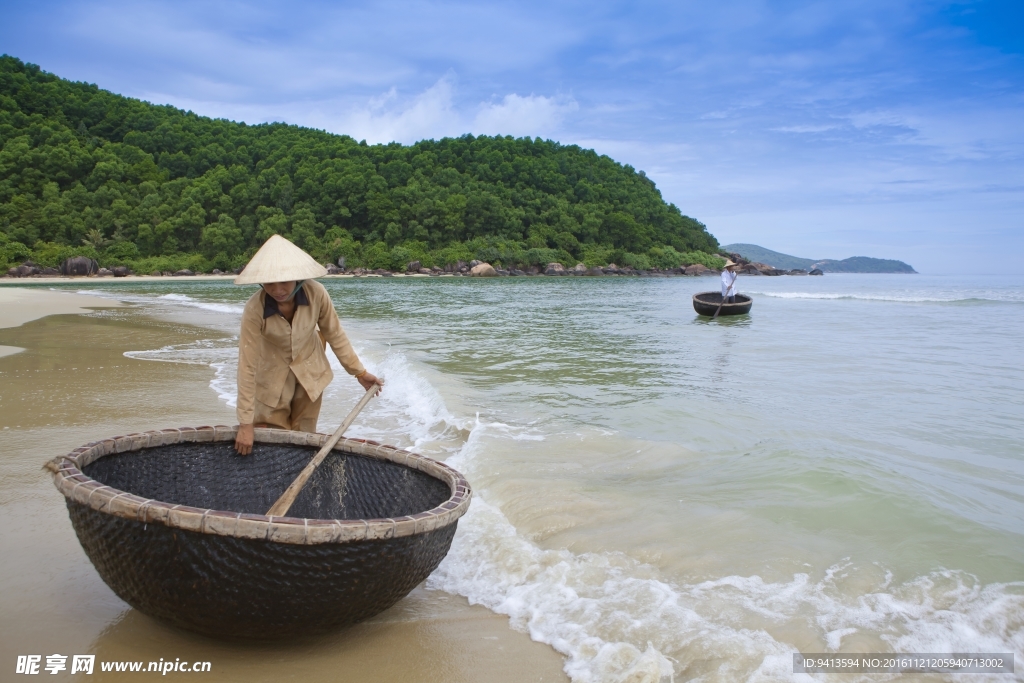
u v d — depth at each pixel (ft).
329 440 11.23
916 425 18.99
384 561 8.10
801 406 21.81
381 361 32.24
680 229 370.53
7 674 7.75
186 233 280.31
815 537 10.94
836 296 98.99
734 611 8.94
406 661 8.39
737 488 13.35
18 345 38.29
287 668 8.19
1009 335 43.78
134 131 345.31
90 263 228.02
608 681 7.81
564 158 372.17
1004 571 9.59
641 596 9.51
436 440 18.72
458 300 97.45
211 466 11.52
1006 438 17.46
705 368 30.17
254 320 11.91
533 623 9.39
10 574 10.24
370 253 276.82
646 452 16.52
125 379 27.32
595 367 30.53
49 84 353.72
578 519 12.26
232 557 7.46
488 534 11.94
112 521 7.68
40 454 16.40
